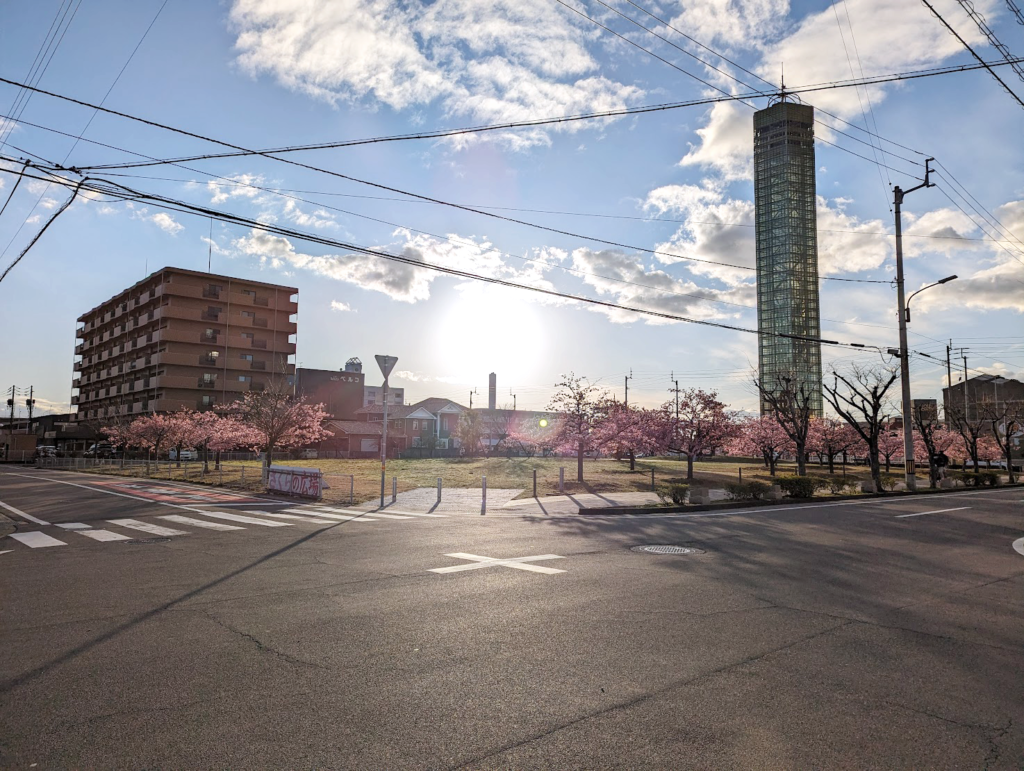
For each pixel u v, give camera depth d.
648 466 44.00
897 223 28.25
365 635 5.71
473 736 3.68
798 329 107.69
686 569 8.98
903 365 27.81
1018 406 49.69
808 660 5.08
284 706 4.12
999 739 3.68
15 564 9.55
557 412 32.22
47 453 70.88
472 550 10.74
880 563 9.78
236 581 8.16
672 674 4.71
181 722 3.88
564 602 6.95
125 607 6.79
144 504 20.14
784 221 111.88
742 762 3.38
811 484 23.55
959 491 29.30
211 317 67.50
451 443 79.12
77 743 3.61
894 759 3.43
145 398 67.38
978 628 6.13
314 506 19.70
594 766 3.32
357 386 89.31
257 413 34.69
